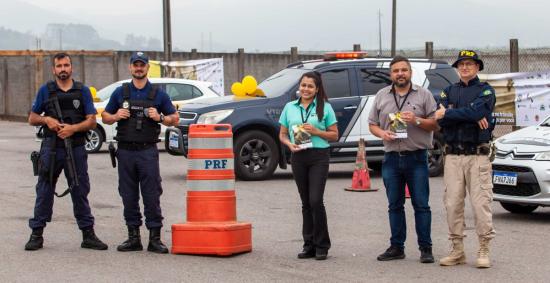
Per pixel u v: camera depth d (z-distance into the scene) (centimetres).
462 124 965
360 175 1570
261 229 1185
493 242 1109
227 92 3469
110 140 2242
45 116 1037
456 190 972
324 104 1008
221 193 1023
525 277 920
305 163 1002
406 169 988
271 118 1675
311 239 1009
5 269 943
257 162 1686
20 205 1373
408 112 973
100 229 1182
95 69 3362
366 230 1184
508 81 2097
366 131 1705
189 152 1030
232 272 934
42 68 3394
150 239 1038
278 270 945
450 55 2450
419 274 931
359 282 895
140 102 1029
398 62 987
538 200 1222
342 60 1728
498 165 1259
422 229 985
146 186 1032
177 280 898
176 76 3028
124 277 910
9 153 2203
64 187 1602
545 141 1253
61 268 949
